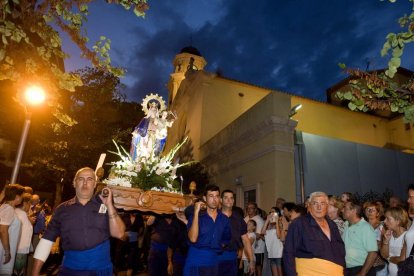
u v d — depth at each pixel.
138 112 19.20
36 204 8.41
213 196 4.60
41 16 4.13
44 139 13.71
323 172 12.84
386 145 22.34
